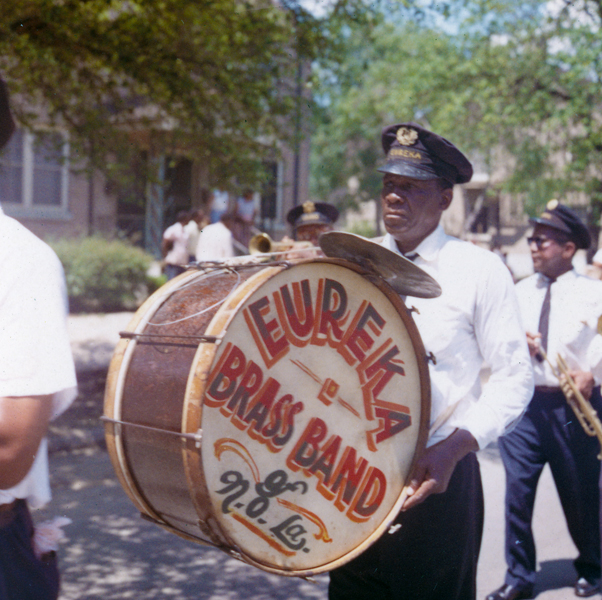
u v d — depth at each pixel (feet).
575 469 12.38
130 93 26.08
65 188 52.54
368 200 103.50
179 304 6.27
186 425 5.50
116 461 6.18
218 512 5.66
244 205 39.70
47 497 5.51
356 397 6.56
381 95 89.51
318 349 6.32
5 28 21.13
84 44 22.58
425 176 7.59
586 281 12.66
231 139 25.96
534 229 12.91
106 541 13.97
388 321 6.80
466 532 7.69
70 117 27.45
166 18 22.70
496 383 7.63
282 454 6.05
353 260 6.70
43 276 4.71
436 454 7.06
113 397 6.07
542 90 54.29
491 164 61.36
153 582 12.41
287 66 25.49
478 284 7.57
